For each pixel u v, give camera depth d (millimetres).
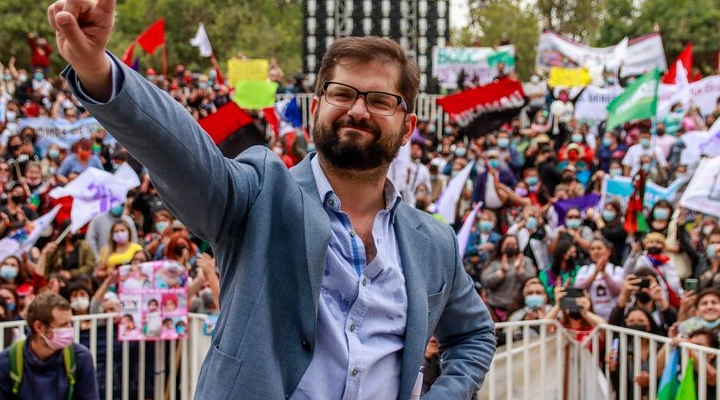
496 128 13008
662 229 10266
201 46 19438
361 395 2453
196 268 8711
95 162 13172
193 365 6961
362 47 2535
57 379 5254
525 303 7945
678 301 8234
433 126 19922
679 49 34375
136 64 15289
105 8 2027
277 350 2379
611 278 8258
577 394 6910
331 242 2498
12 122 16656
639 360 6492
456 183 10859
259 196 2422
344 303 2494
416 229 2729
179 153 2197
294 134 15312
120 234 9203
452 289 2871
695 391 6012
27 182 13172
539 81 20328
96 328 6879
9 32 34281
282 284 2395
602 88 18203
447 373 2896
